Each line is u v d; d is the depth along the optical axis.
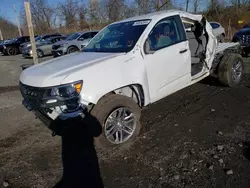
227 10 28.17
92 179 2.81
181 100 5.07
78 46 13.84
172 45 4.04
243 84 5.86
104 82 3.13
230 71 5.36
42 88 2.92
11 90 7.33
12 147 3.69
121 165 3.01
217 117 4.12
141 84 3.54
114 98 3.27
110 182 2.73
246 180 2.57
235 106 4.52
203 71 4.98
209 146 3.25
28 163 3.23
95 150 3.38
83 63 3.29
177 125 3.95
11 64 13.89
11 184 2.83
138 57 3.54
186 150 3.20
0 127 4.46
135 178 2.75
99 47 4.12
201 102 4.86
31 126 4.42
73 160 3.21
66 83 2.88
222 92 5.36
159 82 3.87
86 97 2.99
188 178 2.67
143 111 4.63
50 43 17.03
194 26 5.02
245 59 9.33
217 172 2.72
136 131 3.59
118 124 3.38
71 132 3.92
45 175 2.96
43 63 3.84
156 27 3.89
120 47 3.73
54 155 3.38
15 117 4.92
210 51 5.04
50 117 3.11
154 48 3.79
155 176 2.76
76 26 37.44
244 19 25.84
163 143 3.43
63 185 2.76
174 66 4.07
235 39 10.64
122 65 3.34
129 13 26.08
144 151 3.27
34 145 3.70
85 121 3.09
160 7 18.55
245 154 3.01
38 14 40.69
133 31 3.88
